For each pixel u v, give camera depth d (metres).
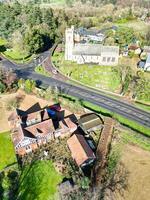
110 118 99.25
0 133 94.81
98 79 126.44
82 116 101.69
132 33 178.88
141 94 113.50
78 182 74.75
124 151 86.06
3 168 82.00
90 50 138.88
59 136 93.12
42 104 109.00
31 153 87.38
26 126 93.44
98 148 86.25
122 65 136.88
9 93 115.50
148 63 130.12
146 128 96.06
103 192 73.19
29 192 75.50
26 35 149.50
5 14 178.38
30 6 193.12
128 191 73.88
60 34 172.00
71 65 138.50
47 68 137.38
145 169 79.94
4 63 142.62
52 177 79.12
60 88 119.62
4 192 75.44
